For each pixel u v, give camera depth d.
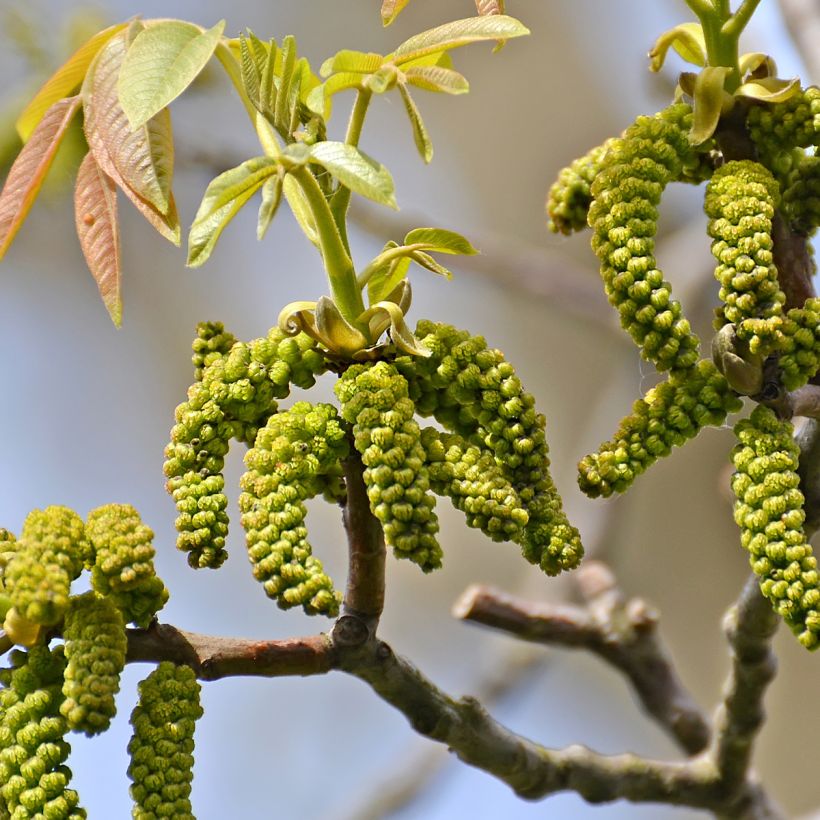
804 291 1.08
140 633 1.06
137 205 1.08
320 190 1.06
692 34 1.09
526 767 1.12
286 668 1.07
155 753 1.04
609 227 1.05
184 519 1.05
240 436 1.06
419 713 1.10
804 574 1.04
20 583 1.04
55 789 1.04
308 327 1.06
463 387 1.05
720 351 1.05
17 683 1.04
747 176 1.05
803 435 1.08
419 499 1.04
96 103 1.08
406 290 1.06
